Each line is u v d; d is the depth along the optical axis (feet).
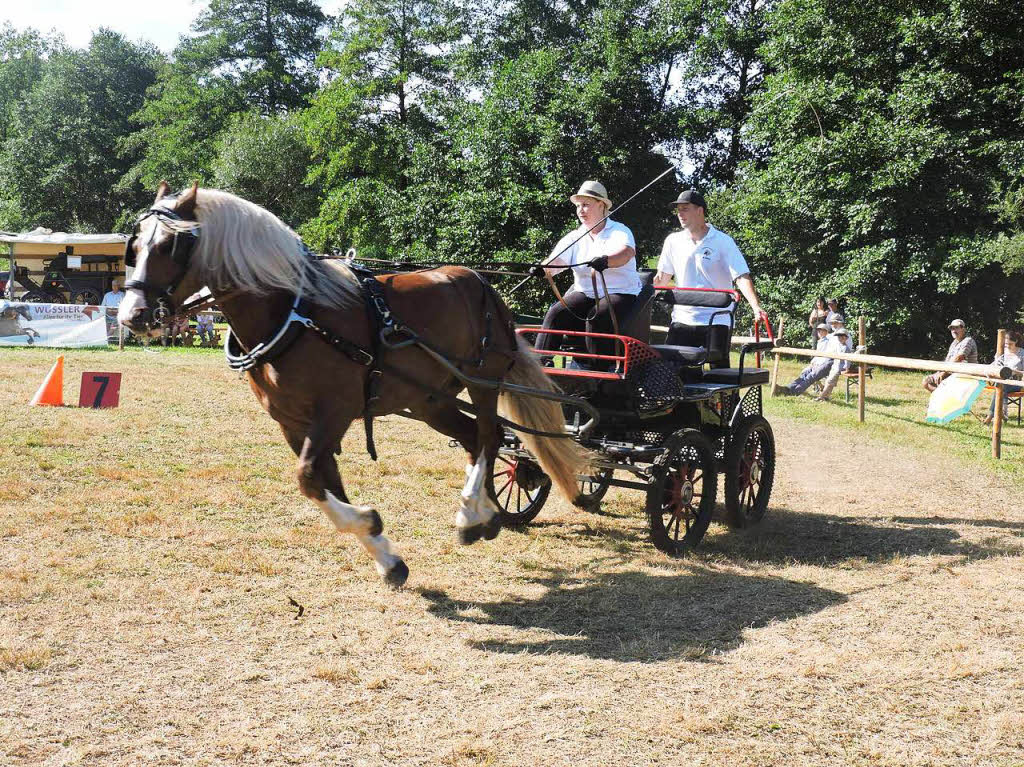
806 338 70.64
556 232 77.15
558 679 11.71
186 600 14.02
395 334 14.47
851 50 65.31
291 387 13.60
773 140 73.72
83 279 72.90
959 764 9.75
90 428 26.73
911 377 56.59
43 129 142.61
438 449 26.73
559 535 19.11
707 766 9.61
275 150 108.37
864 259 63.05
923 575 16.61
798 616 14.29
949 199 60.54
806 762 9.75
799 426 35.29
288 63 134.00
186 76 131.75
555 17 108.27
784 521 21.07
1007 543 18.97
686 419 18.72
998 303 64.08
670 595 15.25
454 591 15.07
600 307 18.19
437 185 85.20
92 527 17.47
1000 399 28.84
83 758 9.48
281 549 16.78
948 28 59.77
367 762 9.57
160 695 10.93
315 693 11.10
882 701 11.23
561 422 17.04
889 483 25.32
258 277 13.08
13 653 11.70
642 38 83.71
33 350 50.08
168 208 12.92
